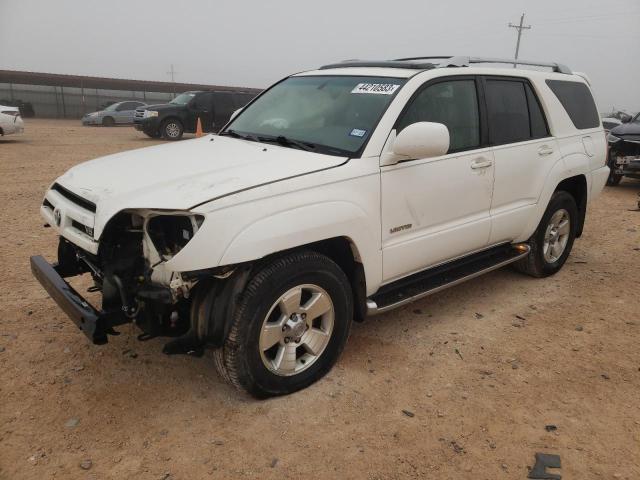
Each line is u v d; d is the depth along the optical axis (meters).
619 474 2.72
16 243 5.98
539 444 2.93
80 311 2.90
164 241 2.92
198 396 3.27
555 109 5.01
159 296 2.84
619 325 4.41
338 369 3.61
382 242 3.53
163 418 3.05
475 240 4.27
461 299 4.87
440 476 2.68
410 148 3.32
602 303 4.85
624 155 10.64
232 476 2.63
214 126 20.48
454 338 4.11
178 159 3.46
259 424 3.02
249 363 3.01
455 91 4.08
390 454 2.82
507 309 4.68
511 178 4.47
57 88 40.88
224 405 3.19
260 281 2.96
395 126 3.57
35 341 3.84
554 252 5.39
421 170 3.69
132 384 3.38
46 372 3.46
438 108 3.91
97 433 2.91
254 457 2.77
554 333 4.24
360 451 2.83
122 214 2.89
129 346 3.82
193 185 2.92
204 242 2.71
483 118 4.25
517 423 3.10
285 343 3.20
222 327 2.93
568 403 3.30
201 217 2.75
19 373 3.44
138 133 23.67
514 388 3.46
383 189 3.46
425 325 4.32
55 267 3.73
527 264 5.25
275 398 3.27
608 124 18.22
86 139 19.28
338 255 3.53
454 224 4.06
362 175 3.35
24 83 39.94
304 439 2.91
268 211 2.91
